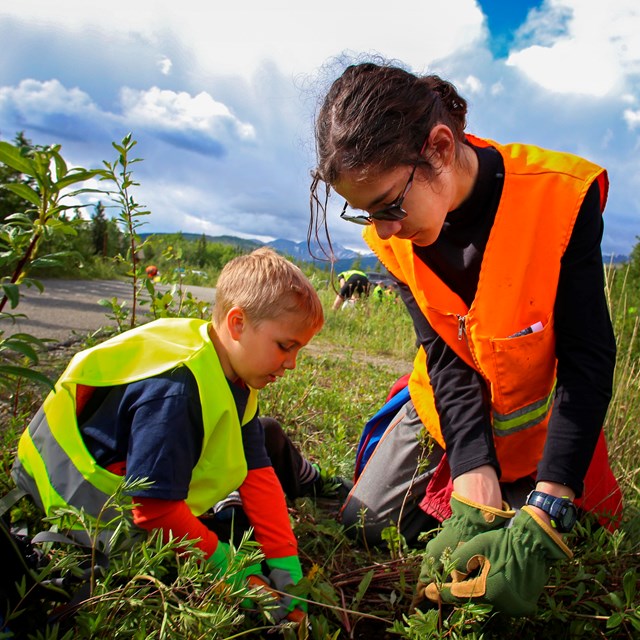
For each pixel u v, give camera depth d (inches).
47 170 52.5
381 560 87.6
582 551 78.7
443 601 67.2
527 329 76.5
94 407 75.6
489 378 80.7
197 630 51.1
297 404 146.8
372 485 98.8
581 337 73.4
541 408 84.0
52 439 71.4
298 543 91.5
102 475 67.7
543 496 66.6
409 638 60.5
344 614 70.7
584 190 73.3
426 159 68.7
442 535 72.4
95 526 60.1
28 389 120.5
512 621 70.3
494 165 76.2
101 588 56.1
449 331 85.4
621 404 134.0
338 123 67.7
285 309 74.6
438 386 86.7
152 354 72.4
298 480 104.7
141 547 57.7
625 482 109.1
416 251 85.8
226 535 84.2
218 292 79.5
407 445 97.8
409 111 66.9
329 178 70.3
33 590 54.9
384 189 68.1
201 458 73.4
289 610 65.6
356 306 384.5
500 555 63.8
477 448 78.4
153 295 123.0
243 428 81.5
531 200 74.3
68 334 233.8
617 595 69.1
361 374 219.9
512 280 75.7
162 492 65.0
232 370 78.8
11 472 78.2
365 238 100.8
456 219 79.2
